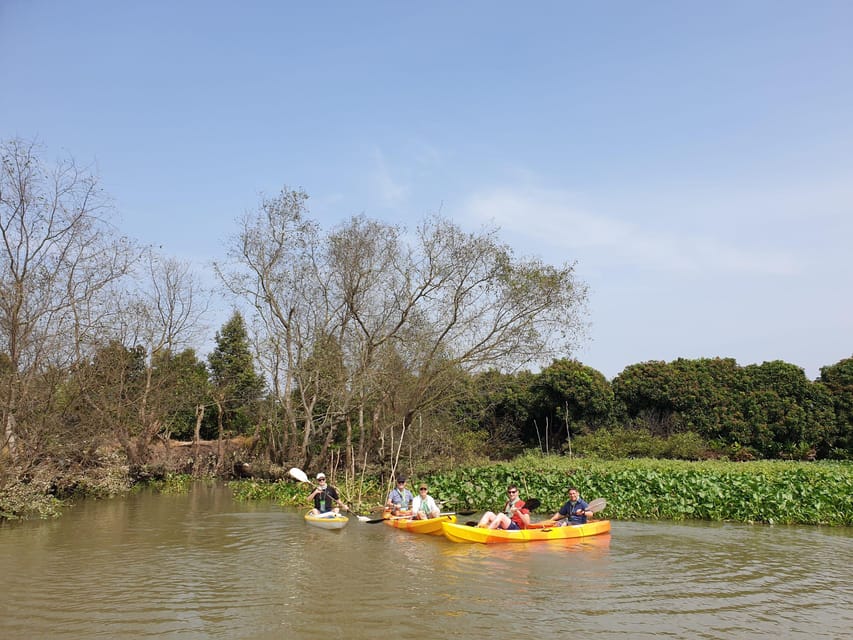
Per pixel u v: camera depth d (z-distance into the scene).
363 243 24.84
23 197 17.75
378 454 25.66
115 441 25.92
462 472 22.36
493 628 8.02
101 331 20.56
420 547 13.49
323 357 25.75
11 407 16.59
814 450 31.58
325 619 8.35
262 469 28.33
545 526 15.12
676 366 34.69
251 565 11.64
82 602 9.14
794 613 8.71
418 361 23.89
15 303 17.42
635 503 18.36
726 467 22.98
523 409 35.47
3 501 15.99
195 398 32.38
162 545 13.72
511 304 22.92
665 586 10.10
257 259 27.64
